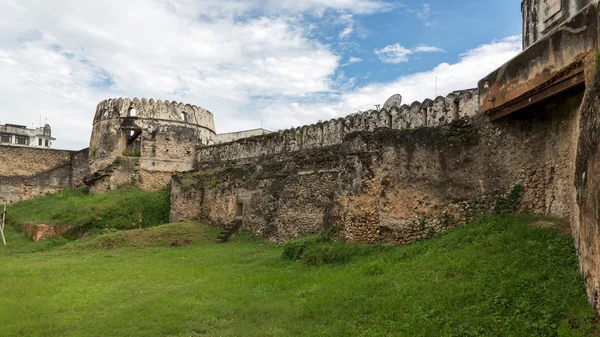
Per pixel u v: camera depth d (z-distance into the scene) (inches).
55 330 264.1
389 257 366.3
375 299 270.4
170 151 1047.0
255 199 688.4
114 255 567.8
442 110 486.0
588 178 203.8
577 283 224.2
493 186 384.2
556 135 338.3
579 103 297.3
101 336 252.7
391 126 569.9
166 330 259.0
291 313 276.1
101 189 1005.2
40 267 476.7
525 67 330.6
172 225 722.8
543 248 279.7
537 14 418.0
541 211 351.9
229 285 359.6
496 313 221.5
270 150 812.0
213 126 1177.4
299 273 383.6
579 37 276.5
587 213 206.4
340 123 656.4
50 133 2244.1
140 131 1069.8
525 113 364.2
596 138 191.3
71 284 387.9
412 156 414.3
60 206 882.1
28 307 312.0
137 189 997.8
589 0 347.9
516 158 373.7
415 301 253.8
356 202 424.8
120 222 813.9
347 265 379.2
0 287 377.1
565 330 189.3
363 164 426.9
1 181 1112.8
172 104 1075.3
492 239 317.7
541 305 217.3
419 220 402.9
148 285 378.6
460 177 398.6
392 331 227.3
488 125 394.0
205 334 253.4
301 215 609.6
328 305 275.9
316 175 603.2
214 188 780.6
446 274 282.8
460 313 228.7
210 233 700.0
